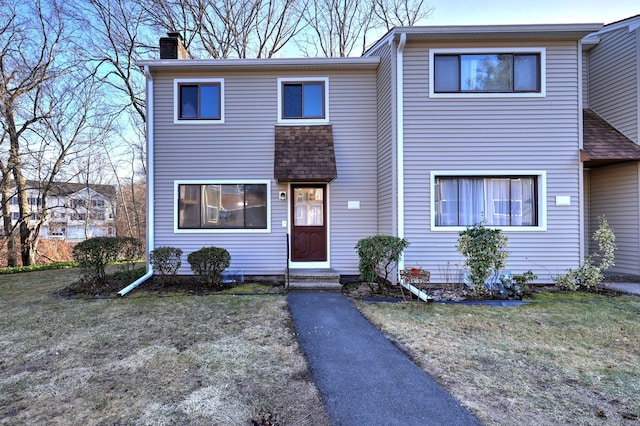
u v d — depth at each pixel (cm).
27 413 255
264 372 321
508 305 556
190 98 823
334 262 813
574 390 284
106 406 263
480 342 396
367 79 823
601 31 812
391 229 710
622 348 376
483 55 702
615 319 477
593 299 590
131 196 2234
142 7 1409
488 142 698
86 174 1706
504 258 611
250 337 415
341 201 820
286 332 432
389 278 720
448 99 698
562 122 698
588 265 663
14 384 300
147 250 802
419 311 523
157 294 648
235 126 816
